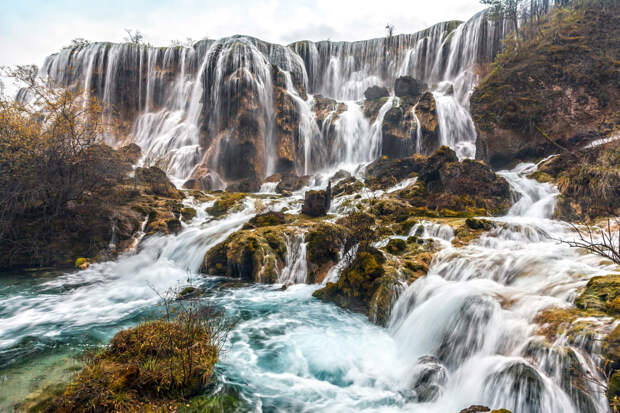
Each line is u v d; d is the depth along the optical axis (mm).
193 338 6418
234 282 12445
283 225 14750
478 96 24953
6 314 9773
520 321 5953
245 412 5293
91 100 19078
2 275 13852
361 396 5871
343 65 48438
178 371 5484
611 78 20625
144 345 6008
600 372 4461
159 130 40406
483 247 10547
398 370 6668
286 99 35719
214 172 31922
